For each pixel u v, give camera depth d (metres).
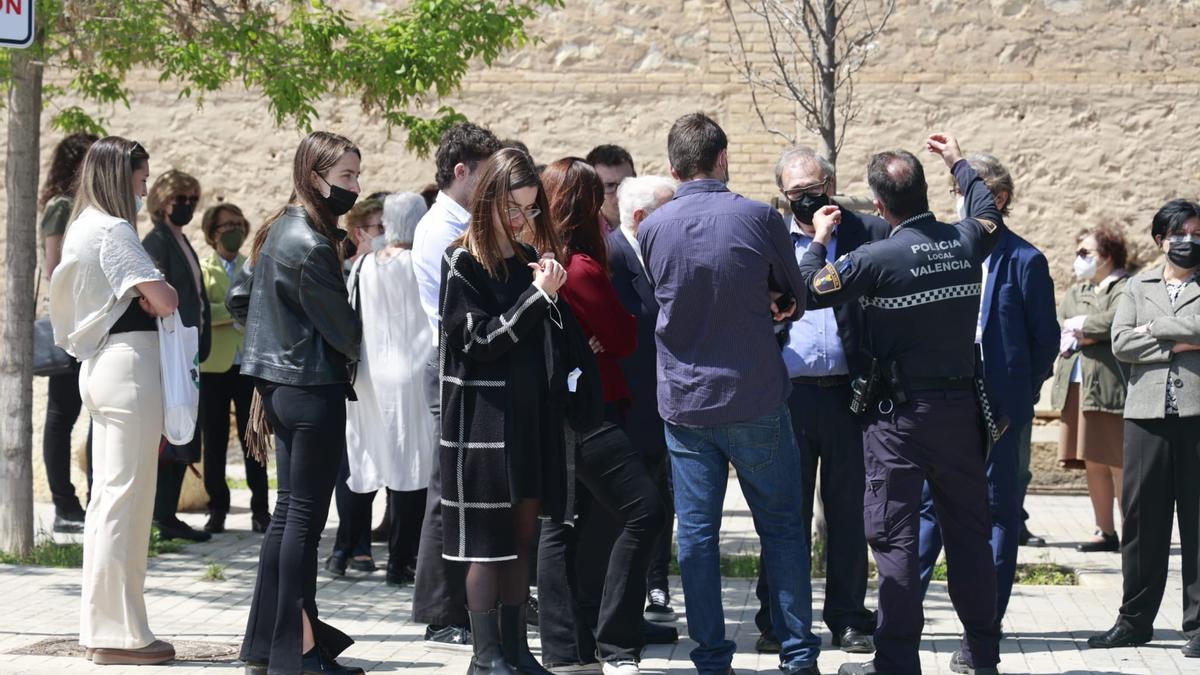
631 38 12.34
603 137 12.38
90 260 5.76
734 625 6.93
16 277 8.20
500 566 5.26
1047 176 12.02
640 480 5.56
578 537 6.25
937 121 12.07
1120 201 11.97
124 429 5.81
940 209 12.05
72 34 8.22
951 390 5.43
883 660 5.51
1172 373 6.22
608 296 5.62
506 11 8.82
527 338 5.16
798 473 5.52
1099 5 11.95
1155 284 6.36
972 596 5.56
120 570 5.85
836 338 6.11
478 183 5.20
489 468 5.10
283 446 5.50
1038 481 12.13
